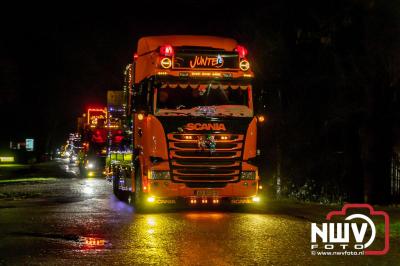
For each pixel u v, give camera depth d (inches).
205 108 635.5
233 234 496.7
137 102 657.0
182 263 382.9
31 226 547.8
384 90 734.5
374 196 770.2
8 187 1126.4
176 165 628.1
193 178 631.2
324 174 851.4
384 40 687.7
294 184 860.6
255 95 650.2
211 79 641.0
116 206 735.1
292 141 836.0
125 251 422.6
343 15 710.5
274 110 826.2
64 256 406.6
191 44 687.1
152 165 627.5
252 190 643.5
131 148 733.3
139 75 709.9
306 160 857.5
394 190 772.0
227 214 642.8
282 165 856.9
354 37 717.9
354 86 745.6
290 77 810.2
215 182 634.8
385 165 773.3
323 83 791.7
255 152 646.5
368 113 752.3
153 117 628.7
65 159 3681.1
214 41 692.7
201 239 471.2
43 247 439.8
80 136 1652.3
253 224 557.9
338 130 837.8
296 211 671.8
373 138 765.3
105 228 532.4
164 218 605.0
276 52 802.8
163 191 626.2
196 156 631.2
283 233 503.8
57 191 1008.9
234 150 637.9
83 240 468.8
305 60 796.6
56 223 567.8
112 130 946.7
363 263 393.7
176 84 634.8
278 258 402.0
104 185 1184.2
